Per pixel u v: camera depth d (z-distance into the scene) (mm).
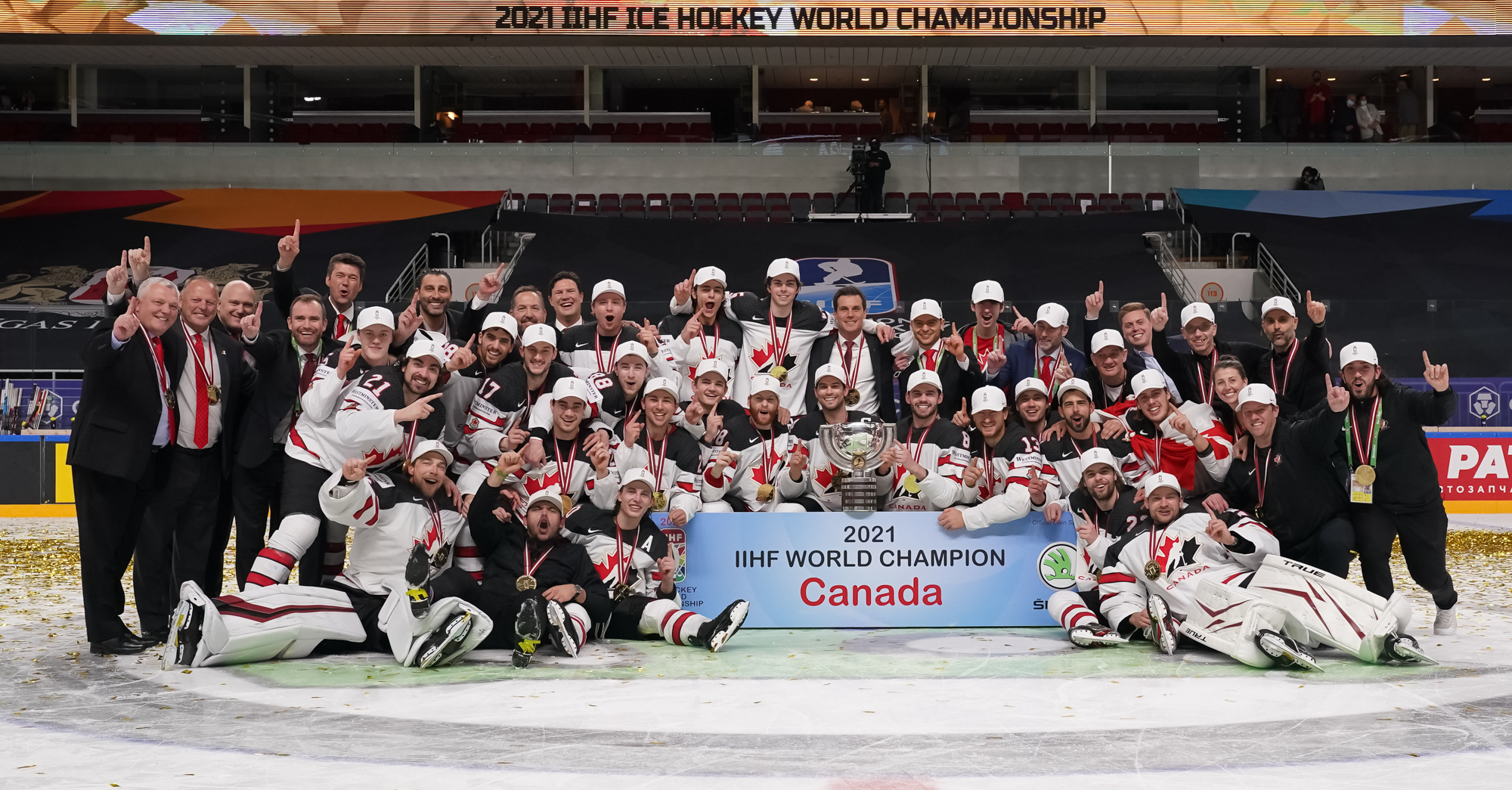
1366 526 7273
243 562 7504
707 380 7898
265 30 25734
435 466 6875
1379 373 7184
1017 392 7891
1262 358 8656
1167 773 4355
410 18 25547
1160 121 30625
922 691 5773
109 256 25516
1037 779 4277
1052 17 25375
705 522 7734
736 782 4234
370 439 6785
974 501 7938
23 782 4250
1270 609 6523
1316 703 5500
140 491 7062
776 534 7770
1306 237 25766
